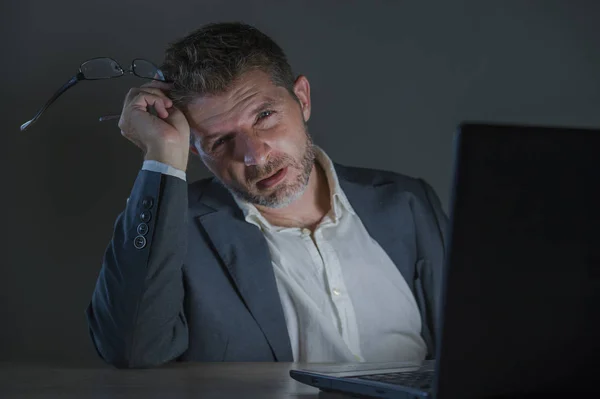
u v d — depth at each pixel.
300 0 2.30
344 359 1.57
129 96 1.47
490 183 0.59
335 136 2.33
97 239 2.17
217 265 1.57
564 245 0.61
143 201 1.31
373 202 1.75
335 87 2.33
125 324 1.29
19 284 2.12
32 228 2.13
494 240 0.60
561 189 0.60
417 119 2.39
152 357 1.31
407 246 1.74
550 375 0.62
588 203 0.61
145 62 1.52
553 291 0.61
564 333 0.62
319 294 1.62
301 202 1.72
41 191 2.14
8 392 0.87
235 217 1.62
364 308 1.64
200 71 1.46
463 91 2.43
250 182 1.53
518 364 0.62
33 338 2.12
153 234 1.30
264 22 2.28
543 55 2.48
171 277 1.31
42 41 2.15
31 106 2.14
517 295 0.61
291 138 1.53
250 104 1.48
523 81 2.47
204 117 1.49
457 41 2.42
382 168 2.37
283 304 1.61
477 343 0.61
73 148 2.16
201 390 0.88
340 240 1.68
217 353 1.52
